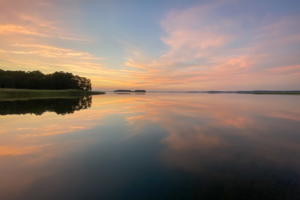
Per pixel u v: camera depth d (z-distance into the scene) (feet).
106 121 40.47
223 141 26.53
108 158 20.47
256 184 15.24
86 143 25.45
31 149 23.06
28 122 38.73
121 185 15.17
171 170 17.72
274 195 13.70
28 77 210.38
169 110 59.77
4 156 20.84
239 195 13.75
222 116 47.78
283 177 16.31
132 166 18.56
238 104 84.79
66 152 22.12
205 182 15.61
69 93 188.03
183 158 20.51
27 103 78.84
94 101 101.45
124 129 33.17
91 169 17.88
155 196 13.71
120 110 59.36
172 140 26.91
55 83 235.40
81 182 15.55
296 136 29.12
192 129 33.53
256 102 99.04
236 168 18.10
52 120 41.14
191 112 55.06
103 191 14.29
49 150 22.76
